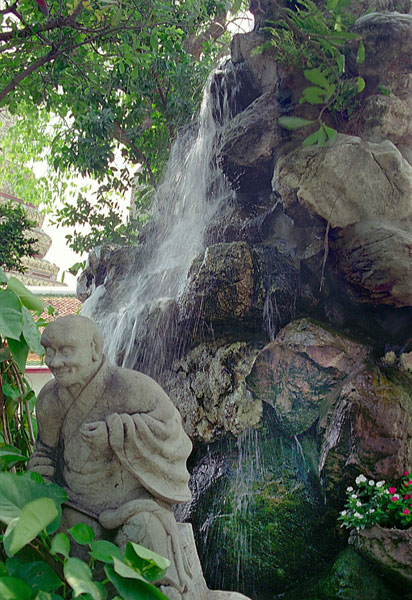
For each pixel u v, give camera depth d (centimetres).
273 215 776
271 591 591
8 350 378
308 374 645
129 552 266
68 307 1583
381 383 599
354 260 639
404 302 622
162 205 1002
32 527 250
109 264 973
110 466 304
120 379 314
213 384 688
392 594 523
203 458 696
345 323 683
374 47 673
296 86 720
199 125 987
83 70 877
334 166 647
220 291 689
